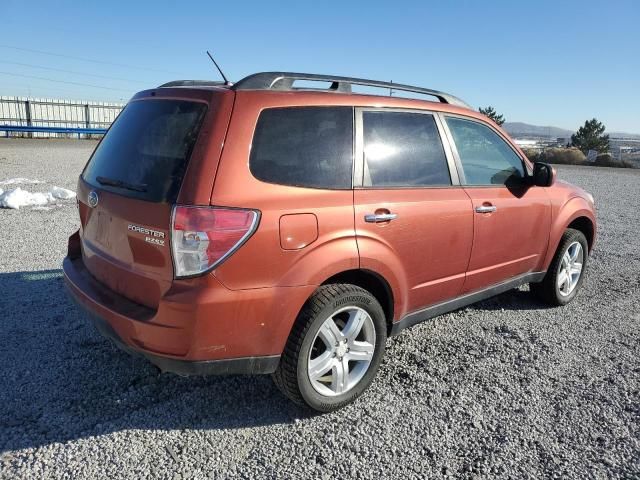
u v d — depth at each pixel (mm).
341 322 3295
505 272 4512
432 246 3699
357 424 3178
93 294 3160
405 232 3480
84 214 3504
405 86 3908
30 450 2811
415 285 3682
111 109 33062
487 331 4602
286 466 2787
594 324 4867
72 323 4340
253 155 2895
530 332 4609
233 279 2770
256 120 2939
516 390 3623
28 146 22688
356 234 3199
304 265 2975
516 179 4559
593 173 24625
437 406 3396
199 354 2789
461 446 3008
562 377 3828
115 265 3098
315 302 3057
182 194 2736
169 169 2867
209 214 2699
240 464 2793
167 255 2756
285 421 3186
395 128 3615
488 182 4262
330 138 3238
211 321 2744
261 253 2824
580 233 5258
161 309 2752
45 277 5387
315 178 3115
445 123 3994
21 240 6789
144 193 2920
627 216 11219
